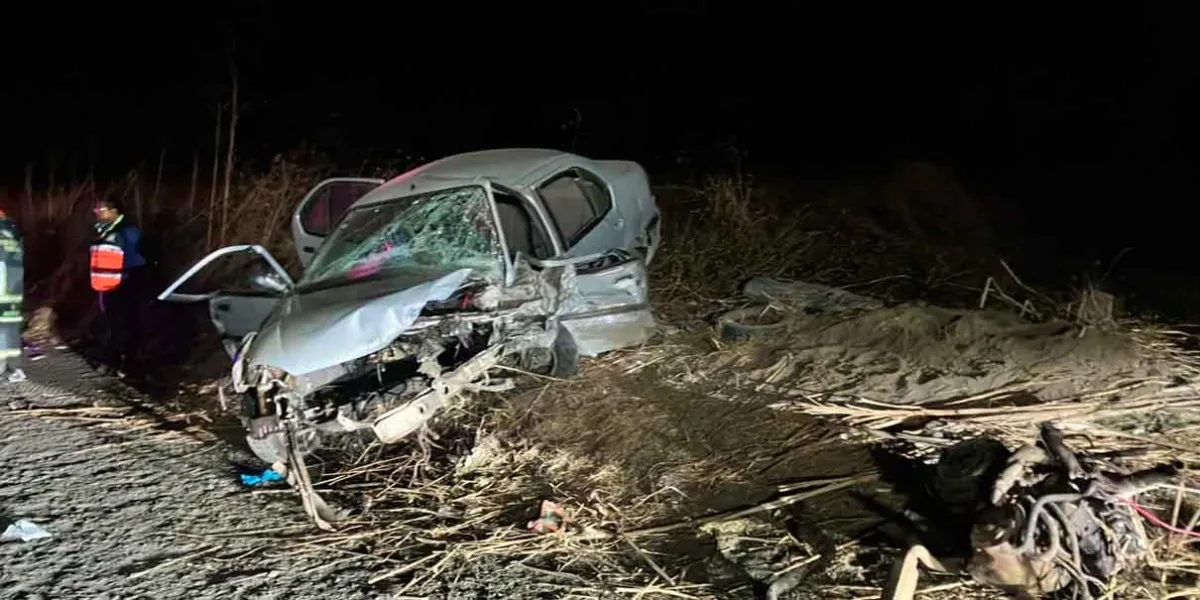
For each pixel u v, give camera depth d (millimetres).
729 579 4473
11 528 5176
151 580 4652
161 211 12805
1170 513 4621
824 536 4707
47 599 4465
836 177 14367
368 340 5609
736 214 10680
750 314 8164
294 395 5684
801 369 6871
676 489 5355
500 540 4953
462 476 5824
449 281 5969
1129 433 5469
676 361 7234
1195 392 6027
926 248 10617
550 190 8367
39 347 9828
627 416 6309
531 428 6344
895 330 7250
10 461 6344
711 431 6016
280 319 6105
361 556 4879
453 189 7125
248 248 6750
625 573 4586
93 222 11594
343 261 7059
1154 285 9328
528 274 6500
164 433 6914
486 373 6082
